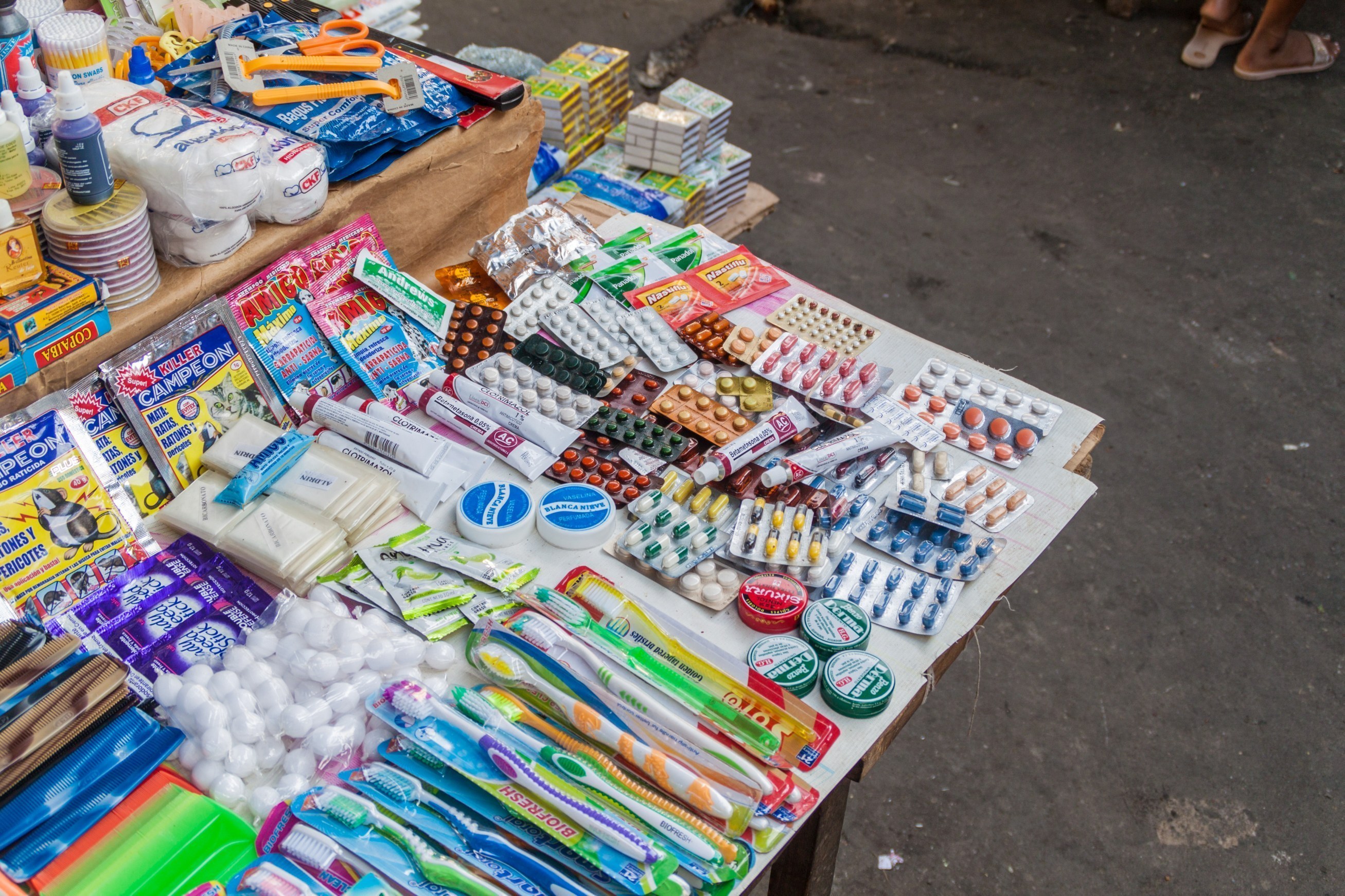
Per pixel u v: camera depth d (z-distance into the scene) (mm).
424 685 1512
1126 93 5336
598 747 1454
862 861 2709
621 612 1633
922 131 5102
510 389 2000
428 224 2271
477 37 5355
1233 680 3107
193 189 1657
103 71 1838
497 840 1336
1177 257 4469
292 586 1668
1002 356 4008
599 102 3779
